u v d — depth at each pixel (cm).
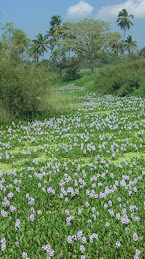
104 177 643
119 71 2747
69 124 1295
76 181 589
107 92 2598
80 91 3041
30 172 705
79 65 5259
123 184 582
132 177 651
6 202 509
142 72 2414
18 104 1493
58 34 5866
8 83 1456
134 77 2339
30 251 377
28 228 439
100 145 893
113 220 454
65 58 5209
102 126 1216
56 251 376
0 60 1529
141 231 416
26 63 1745
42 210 504
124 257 369
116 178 642
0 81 1473
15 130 1296
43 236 407
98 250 376
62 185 595
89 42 4794
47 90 1698
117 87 2536
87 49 4953
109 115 1458
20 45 1772
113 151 866
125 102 1944
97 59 4825
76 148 912
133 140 975
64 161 800
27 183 631
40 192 579
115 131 1149
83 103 2053
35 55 6016
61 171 704
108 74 2823
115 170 705
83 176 645
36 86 1555
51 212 493
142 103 1808
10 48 1738
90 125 1227
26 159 806
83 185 594
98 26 4688
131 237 401
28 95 1508
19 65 1662
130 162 767
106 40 4781
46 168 741
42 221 452
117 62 4156
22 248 386
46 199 543
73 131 1198
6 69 1512
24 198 548
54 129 1277
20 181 622
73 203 532
